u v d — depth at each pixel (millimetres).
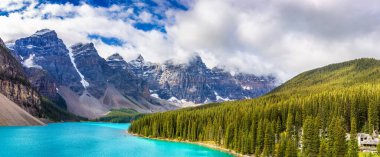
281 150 140625
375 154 137375
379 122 179000
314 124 139125
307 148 139250
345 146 126188
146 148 198750
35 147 189250
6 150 175875
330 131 137000
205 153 181000
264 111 198875
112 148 197125
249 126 187000
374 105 176750
